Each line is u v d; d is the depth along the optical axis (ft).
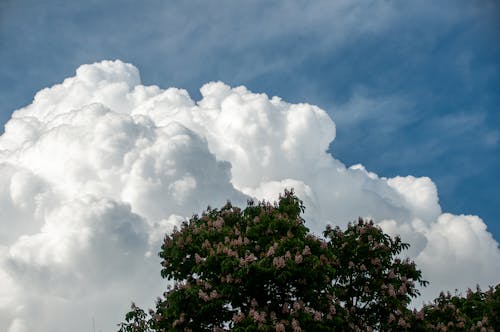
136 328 79.51
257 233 74.95
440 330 77.66
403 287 78.64
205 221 82.12
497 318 84.07
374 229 84.74
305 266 67.67
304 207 81.97
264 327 62.80
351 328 75.72
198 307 69.26
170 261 77.61
